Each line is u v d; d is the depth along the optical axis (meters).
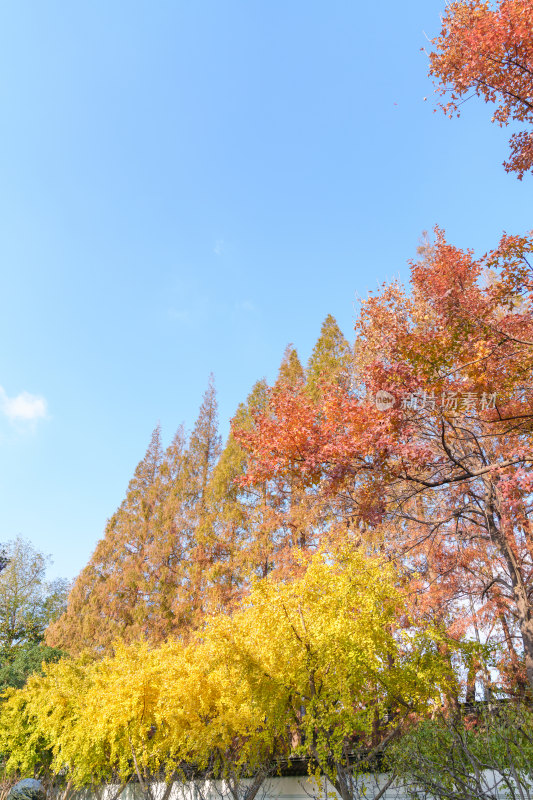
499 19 7.31
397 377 8.44
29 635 35.03
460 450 12.53
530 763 5.52
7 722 17.06
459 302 8.68
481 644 8.08
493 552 14.25
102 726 11.10
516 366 8.37
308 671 7.85
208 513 24.47
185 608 21.98
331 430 9.19
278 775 10.38
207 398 32.16
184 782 11.66
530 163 8.30
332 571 8.59
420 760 6.41
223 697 9.80
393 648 8.04
